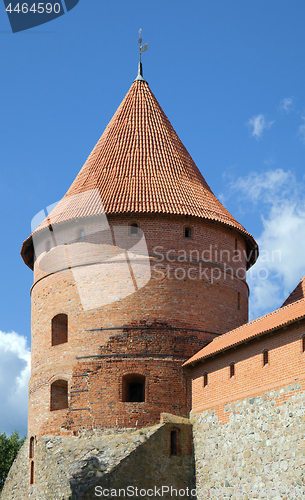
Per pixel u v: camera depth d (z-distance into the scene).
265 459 26.78
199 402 31.62
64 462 30.61
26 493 33.41
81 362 33.00
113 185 35.28
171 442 31.33
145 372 32.38
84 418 32.12
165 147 37.31
